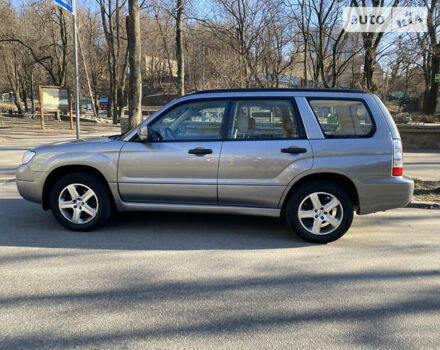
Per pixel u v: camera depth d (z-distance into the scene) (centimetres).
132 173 478
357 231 527
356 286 353
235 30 1577
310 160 449
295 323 289
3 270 377
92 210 493
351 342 266
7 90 8612
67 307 308
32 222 543
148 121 483
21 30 3291
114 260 407
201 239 480
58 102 2344
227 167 459
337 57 1677
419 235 510
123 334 272
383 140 452
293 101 464
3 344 259
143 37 2253
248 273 379
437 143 1334
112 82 3469
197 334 273
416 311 309
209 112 474
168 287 346
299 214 461
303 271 386
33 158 495
